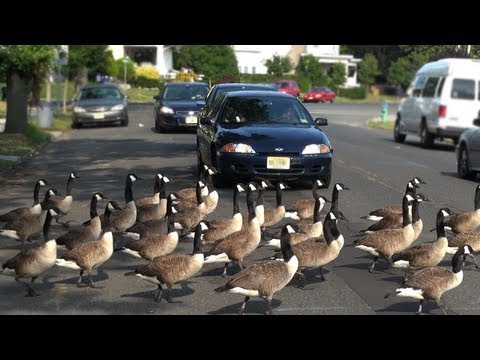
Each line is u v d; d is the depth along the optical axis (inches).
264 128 625.3
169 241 352.5
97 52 1989.4
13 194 593.9
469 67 1064.8
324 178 613.0
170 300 323.9
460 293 341.7
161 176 502.0
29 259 325.1
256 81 1041.5
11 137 981.8
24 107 1037.8
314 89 1829.5
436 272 305.7
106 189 617.9
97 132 1257.4
